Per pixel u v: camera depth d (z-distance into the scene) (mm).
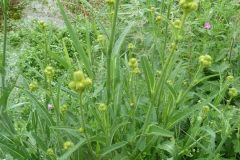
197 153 596
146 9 769
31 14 1155
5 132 535
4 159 573
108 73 490
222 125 599
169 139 587
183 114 552
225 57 808
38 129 589
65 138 570
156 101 583
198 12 912
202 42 833
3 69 527
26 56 944
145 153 562
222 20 880
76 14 1124
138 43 808
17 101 744
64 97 633
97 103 573
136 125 597
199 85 751
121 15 874
